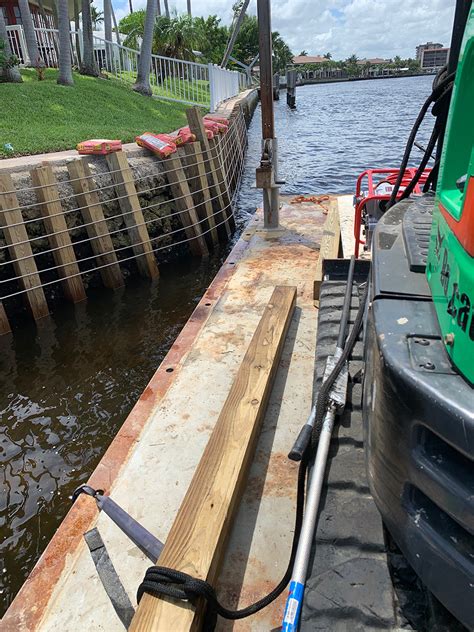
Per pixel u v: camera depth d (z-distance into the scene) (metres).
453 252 1.53
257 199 14.15
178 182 9.60
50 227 7.36
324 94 72.75
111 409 5.33
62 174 7.91
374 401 1.74
